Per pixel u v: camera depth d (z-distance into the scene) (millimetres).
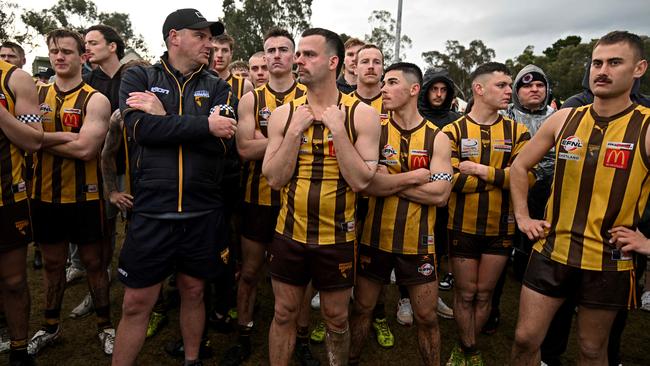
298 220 2016
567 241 1938
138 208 2143
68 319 3189
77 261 3910
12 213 2234
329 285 2025
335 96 2064
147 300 2176
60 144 2502
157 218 2113
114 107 3445
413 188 2227
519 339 2096
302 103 2090
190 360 2385
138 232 2121
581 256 1891
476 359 2664
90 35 3361
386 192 2211
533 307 2033
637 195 1814
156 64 2297
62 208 2668
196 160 2154
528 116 3523
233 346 2783
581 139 1912
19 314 2369
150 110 2061
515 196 2252
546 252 2018
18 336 2391
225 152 2275
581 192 1908
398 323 3363
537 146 2174
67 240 2746
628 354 2955
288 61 2740
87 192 2721
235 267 3244
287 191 2074
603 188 1852
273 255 2111
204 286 2379
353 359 2502
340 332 2115
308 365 2648
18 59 4133
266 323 3275
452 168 2549
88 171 2727
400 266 2314
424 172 2234
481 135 2697
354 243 2088
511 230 2623
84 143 2551
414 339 3113
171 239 2146
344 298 2062
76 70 2688
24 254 2350
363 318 2447
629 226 1848
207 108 2262
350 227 2051
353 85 4105
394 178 2213
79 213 2701
